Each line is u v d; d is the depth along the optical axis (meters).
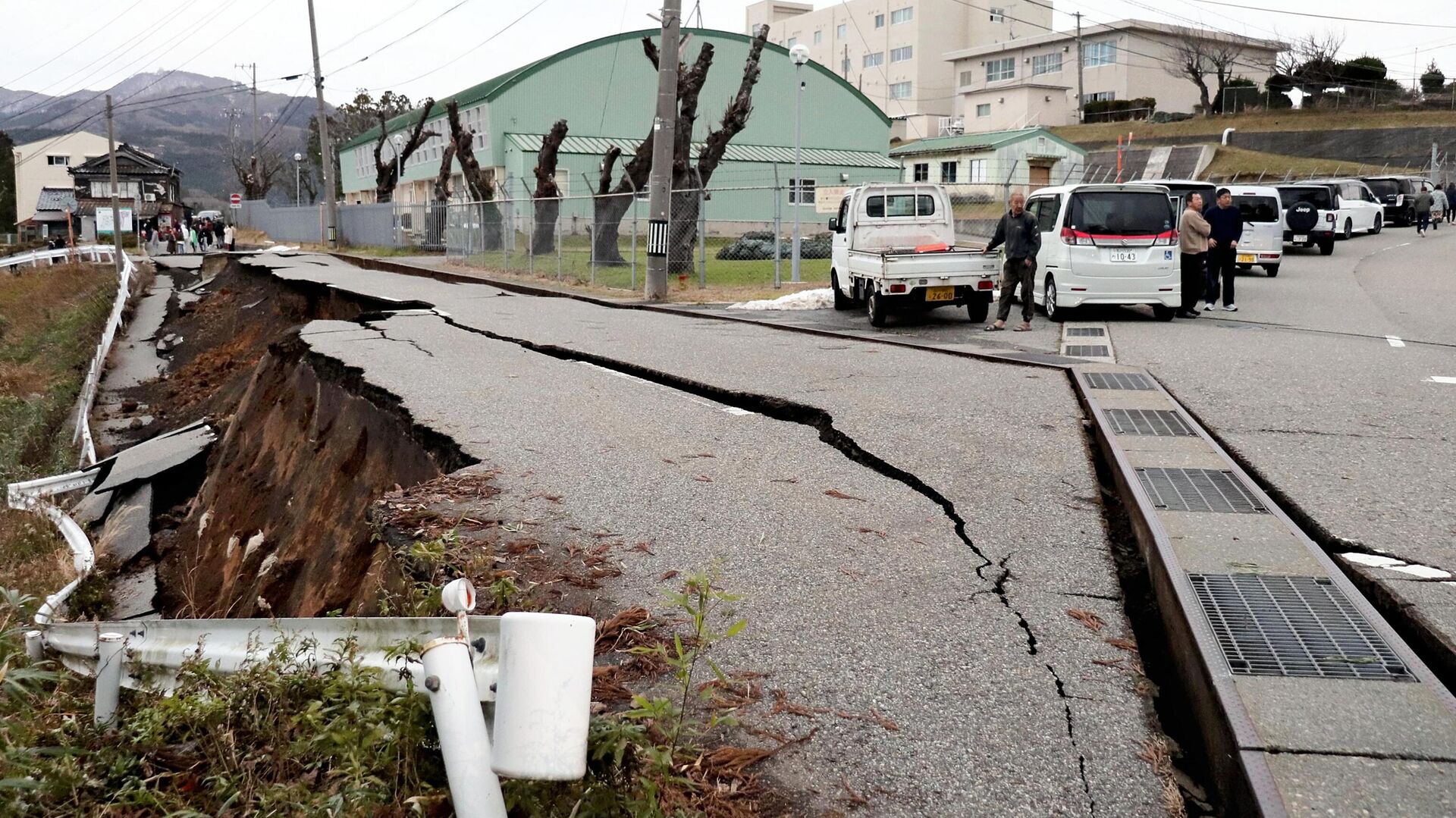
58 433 17.77
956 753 3.44
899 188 17.38
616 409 9.13
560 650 2.61
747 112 29.25
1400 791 2.98
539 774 2.57
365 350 13.07
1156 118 65.88
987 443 7.48
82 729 3.97
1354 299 17.72
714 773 3.31
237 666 3.96
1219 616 4.24
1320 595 4.43
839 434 7.85
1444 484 6.24
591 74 48.19
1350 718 3.39
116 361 24.80
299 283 24.98
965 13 74.56
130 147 81.81
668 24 20.05
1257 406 8.66
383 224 44.09
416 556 4.94
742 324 16.16
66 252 44.22
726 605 4.66
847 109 53.97
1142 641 4.68
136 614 10.60
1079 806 3.15
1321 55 69.50
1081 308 17.45
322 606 7.55
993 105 69.69
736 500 6.30
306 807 3.03
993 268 15.21
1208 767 3.61
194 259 46.84
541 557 5.31
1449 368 10.46
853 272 16.80
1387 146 57.03
